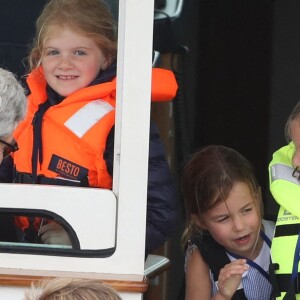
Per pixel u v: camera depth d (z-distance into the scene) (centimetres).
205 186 1058
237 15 1623
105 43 1060
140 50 942
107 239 946
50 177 1016
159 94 1066
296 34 1623
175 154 1520
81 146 1009
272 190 1030
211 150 1086
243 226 1058
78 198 946
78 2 1070
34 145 1027
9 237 968
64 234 956
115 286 927
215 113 1648
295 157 1027
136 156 943
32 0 1149
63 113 1028
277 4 1625
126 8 938
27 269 955
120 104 951
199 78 1622
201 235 1091
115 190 948
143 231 945
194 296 1088
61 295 799
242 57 1639
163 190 1030
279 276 1001
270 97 1636
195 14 1598
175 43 1538
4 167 1039
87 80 1055
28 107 1045
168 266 1119
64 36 1061
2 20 1147
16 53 1141
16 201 950
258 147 1641
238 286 1053
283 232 1011
